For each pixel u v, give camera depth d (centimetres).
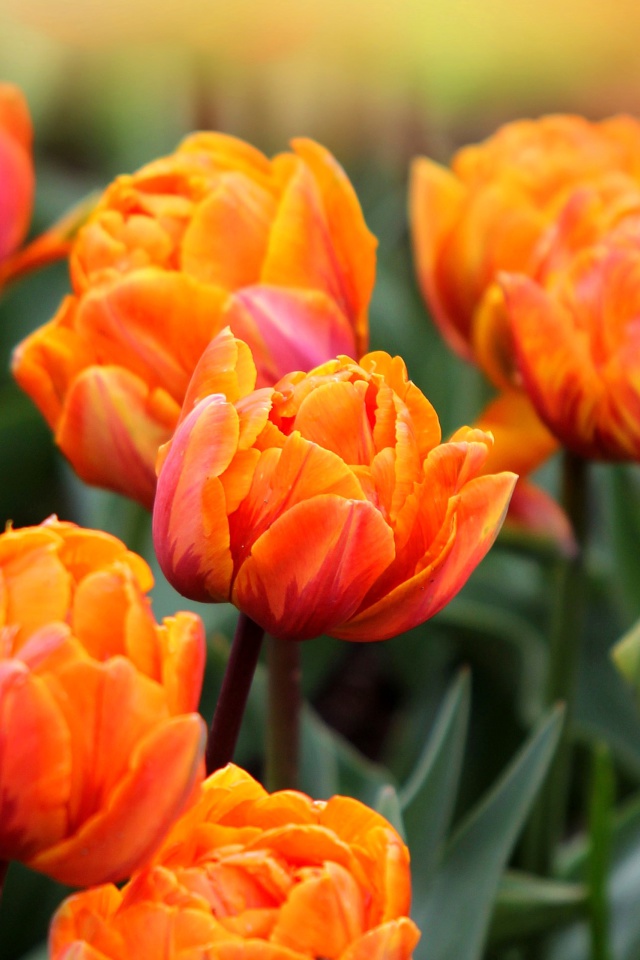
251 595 79
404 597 79
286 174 93
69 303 91
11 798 72
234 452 78
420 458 80
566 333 95
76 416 89
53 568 73
